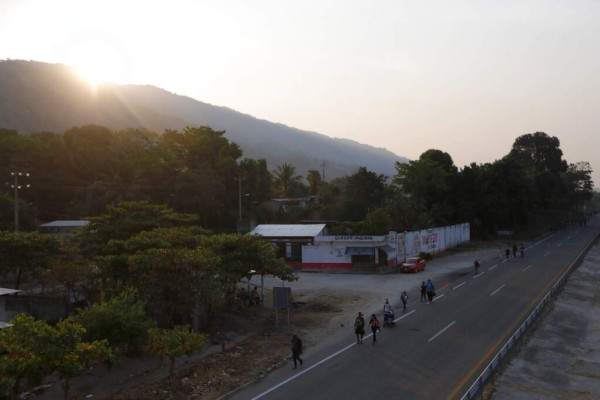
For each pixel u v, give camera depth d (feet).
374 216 218.59
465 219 310.45
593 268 191.52
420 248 223.92
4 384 50.98
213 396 67.00
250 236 118.01
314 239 195.42
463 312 115.55
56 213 282.15
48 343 55.16
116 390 70.13
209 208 264.11
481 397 62.08
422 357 82.28
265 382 72.43
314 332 101.65
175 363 81.92
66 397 59.31
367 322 109.09
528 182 328.49
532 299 130.11
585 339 96.89
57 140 314.76
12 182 261.85
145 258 92.02
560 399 66.28
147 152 300.40
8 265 117.50
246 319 112.57
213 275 97.81
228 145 323.16
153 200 271.08
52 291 118.21
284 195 407.23
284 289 101.45
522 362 80.07
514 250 224.94
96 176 299.99
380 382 71.15
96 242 134.72
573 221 470.39
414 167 307.99
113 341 72.28
